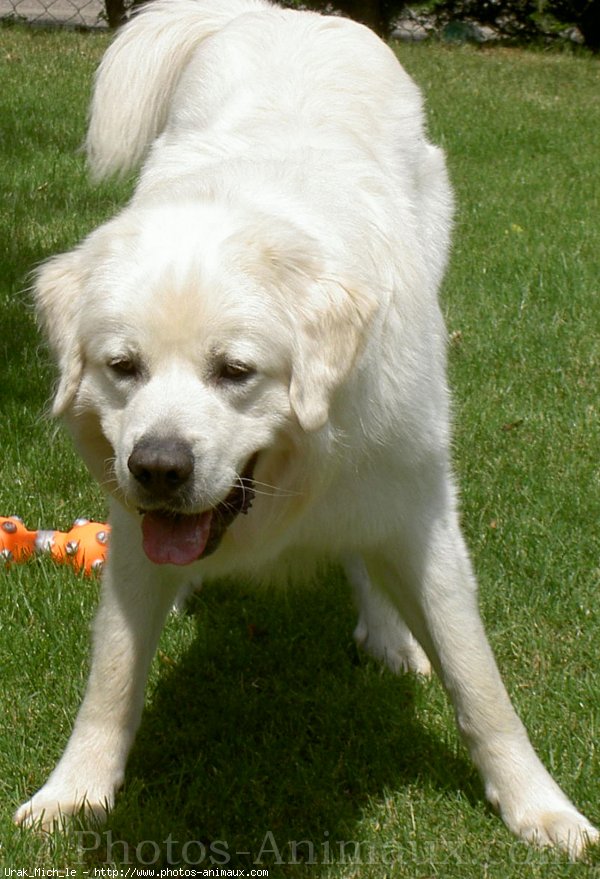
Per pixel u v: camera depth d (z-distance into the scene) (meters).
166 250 4.26
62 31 21.45
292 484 4.57
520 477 7.41
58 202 11.99
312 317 4.34
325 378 4.31
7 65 17.84
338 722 5.54
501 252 11.50
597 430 7.96
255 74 6.04
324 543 4.93
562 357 9.16
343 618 6.39
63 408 4.54
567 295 10.39
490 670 4.86
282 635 6.24
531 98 19.12
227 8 7.31
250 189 4.70
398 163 5.85
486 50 24.00
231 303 4.18
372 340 4.50
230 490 4.29
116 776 4.92
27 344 8.95
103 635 4.87
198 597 6.50
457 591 4.87
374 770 5.23
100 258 4.43
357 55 6.29
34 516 7.05
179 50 7.22
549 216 12.78
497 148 15.84
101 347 4.34
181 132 6.16
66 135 14.34
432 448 4.77
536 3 25.02
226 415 4.25
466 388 8.55
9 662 5.76
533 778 4.86
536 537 6.79
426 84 19.47
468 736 4.92
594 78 21.30
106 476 4.77
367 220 4.87
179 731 5.50
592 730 5.34
